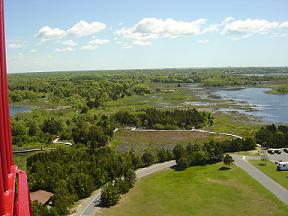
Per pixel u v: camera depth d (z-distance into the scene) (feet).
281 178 257.55
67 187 229.45
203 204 219.20
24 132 424.46
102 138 389.19
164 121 484.33
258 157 315.17
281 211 203.72
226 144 337.11
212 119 510.58
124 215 205.26
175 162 311.68
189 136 428.15
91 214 207.00
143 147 382.83
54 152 303.27
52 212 191.52
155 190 245.24
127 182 247.29
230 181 256.32
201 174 274.77
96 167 262.47
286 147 347.15
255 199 222.48
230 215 202.28
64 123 469.16
